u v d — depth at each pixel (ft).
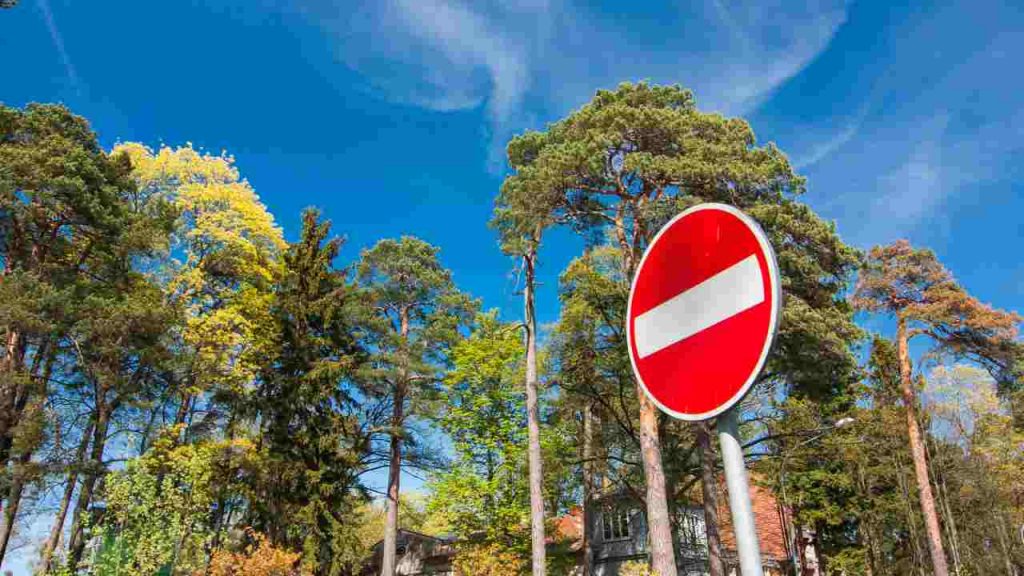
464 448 93.76
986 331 78.95
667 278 7.73
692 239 7.44
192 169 90.79
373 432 94.17
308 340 87.15
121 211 78.38
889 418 88.94
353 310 94.63
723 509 92.73
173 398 82.38
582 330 77.00
